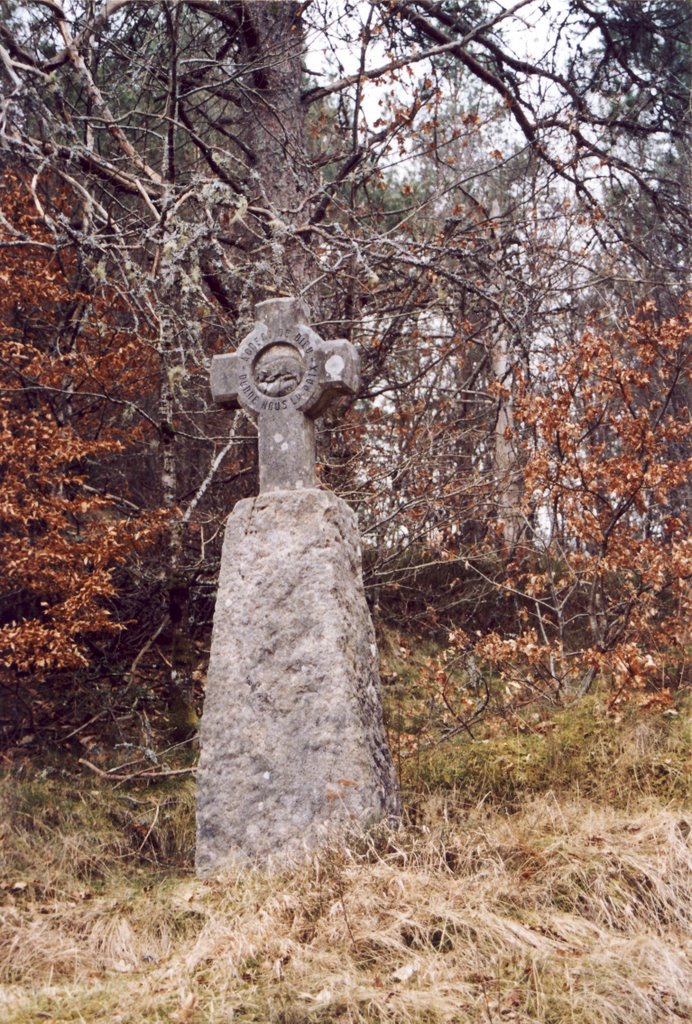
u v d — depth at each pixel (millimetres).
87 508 7305
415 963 3469
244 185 8844
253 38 9516
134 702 7855
